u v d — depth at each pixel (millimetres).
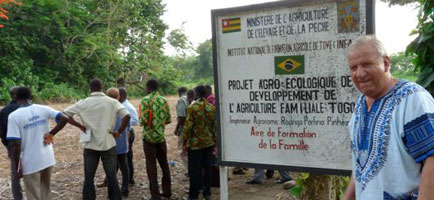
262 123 3994
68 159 10133
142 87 38625
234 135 4160
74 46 32812
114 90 6605
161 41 40500
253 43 3977
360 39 2213
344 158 3602
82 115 5918
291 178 7223
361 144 2240
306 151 3783
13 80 27781
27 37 30266
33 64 31406
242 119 4105
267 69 3922
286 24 3795
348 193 2586
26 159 5484
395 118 2082
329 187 4000
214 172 7266
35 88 28688
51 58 31938
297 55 3756
